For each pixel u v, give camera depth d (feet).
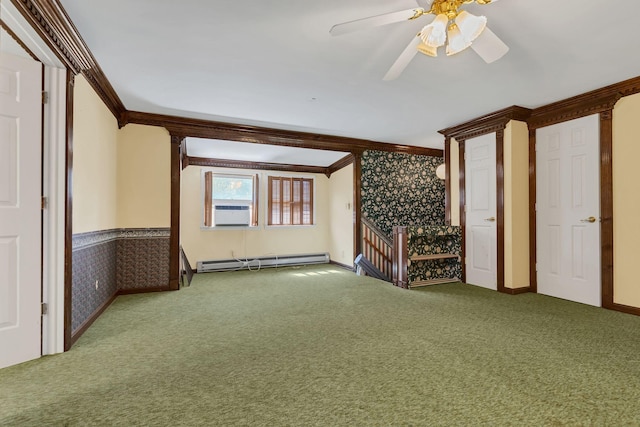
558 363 6.83
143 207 13.64
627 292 10.53
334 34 6.40
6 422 4.90
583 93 11.45
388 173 19.48
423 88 10.99
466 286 14.73
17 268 6.91
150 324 9.53
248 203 21.58
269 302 12.09
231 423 4.87
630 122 10.49
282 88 10.93
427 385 5.95
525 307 11.23
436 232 15.03
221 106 12.71
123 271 13.29
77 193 8.50
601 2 6.49
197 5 6.59
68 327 7.64
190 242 19.80
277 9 6.73
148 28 7.41
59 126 7.52
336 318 10.07
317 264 22.66
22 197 6.98
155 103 12.37
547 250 12.96
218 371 6.55
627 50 8.45
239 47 8.29
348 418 4.98
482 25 5.91
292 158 21.01
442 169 18.06
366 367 6.69
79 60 8.16
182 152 17.25
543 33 7.63
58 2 6.39
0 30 6.19
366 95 11.61
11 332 6.82
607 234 11.03
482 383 6.01
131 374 6.43
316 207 23.47
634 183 10.39
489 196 14.14
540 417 4.97
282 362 6.95
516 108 12.86
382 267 19.30
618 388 5.81
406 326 9.27
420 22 7.21
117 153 13.09
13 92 6.88
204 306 11.53
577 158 11.95
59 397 5.59
